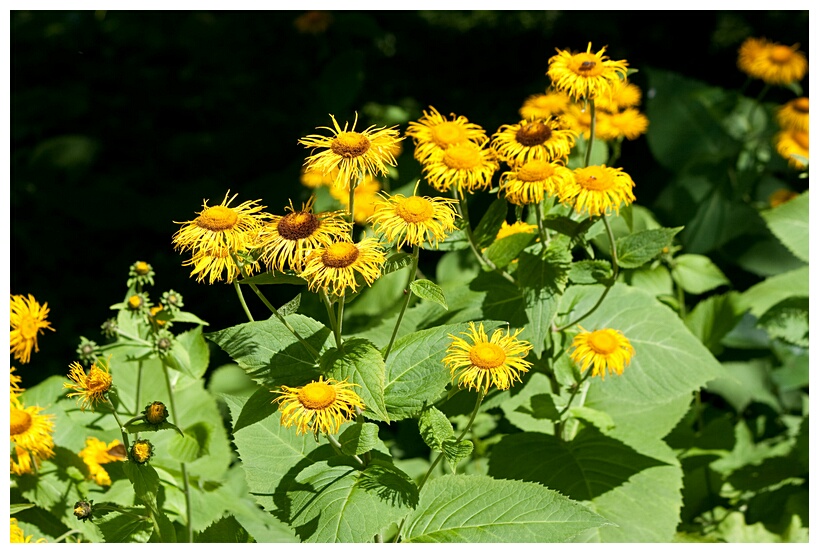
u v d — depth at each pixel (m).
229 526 1.46
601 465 1.55
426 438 1.33
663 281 1.82
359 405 1.29
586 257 1.71
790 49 2.35
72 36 3.51
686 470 1.76
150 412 1.38
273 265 1.29
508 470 1.57
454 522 1.39
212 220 1.29
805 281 1.86
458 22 3.55
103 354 1.48
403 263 1.31
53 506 1.50
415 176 2.09
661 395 1.54
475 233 1.48
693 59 3.21
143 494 1.38
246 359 1.33
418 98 3.19
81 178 2.89
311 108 2.94
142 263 1.48
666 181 2.54
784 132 2.30
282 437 1.40
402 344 1.37
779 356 1.96
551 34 3.38
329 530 1.32
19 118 3.12
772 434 1.91
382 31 3.37
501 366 1.32
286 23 3.43
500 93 3.18
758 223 2.24
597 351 1.43
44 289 2.55
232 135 3.04
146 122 3.20
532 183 1.42
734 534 1.68
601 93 1.45
